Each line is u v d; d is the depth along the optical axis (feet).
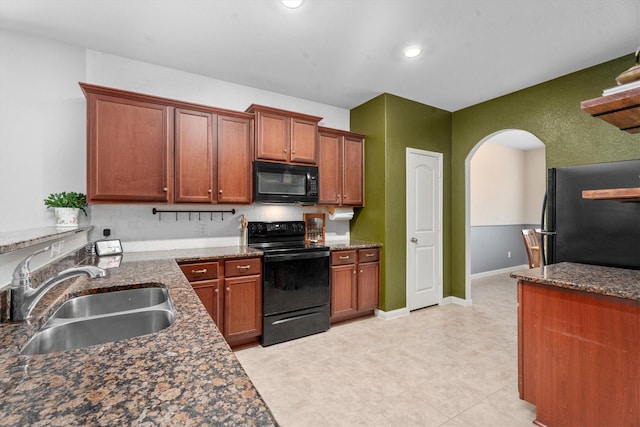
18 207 7.29
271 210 10.96
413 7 6.46
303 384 6.75
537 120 10.25
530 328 5.45
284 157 9.82
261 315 8.73
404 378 6.97
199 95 9.67
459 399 6.20
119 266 6.49
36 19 6.88
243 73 9.55
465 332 9.61
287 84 10.36
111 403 1.72
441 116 12.71
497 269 18.90
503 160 19.42
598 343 4.68
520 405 6.00
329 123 12.36
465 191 12.59
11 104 7.28
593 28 7.18
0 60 7.20
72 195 7.11
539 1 6.27
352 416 5.70
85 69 8.11
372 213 11.62
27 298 3.30
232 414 1.62
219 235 9.95
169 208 9.20
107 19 6.88
